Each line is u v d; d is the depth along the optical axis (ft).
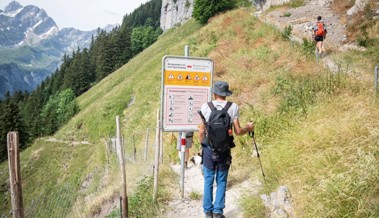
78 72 316.81
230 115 14.48
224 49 82.53
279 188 15.20
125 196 18.16
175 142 35.29
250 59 66.13
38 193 129.59
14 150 12.76
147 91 116.98
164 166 26.13
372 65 44.09
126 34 358.64
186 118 19.97
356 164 13.74
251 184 18.90
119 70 237.66
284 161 18.30
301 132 20.30
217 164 14.78
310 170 15.62
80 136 148.36
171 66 19.63
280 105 32.99
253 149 25.67
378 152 14.55
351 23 67.77
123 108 126.82
